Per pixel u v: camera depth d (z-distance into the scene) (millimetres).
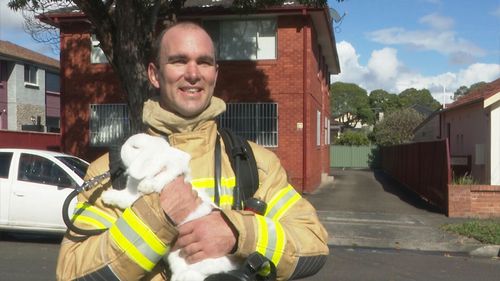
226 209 1786
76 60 19219
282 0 14188
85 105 19172
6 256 9000
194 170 1901
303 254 1787
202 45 1934
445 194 14234
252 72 18031
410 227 12125
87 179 1971
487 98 16359
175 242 1662
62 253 1812
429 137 35875
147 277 1777
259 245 1690
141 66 11367
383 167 37969
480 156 17422
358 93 86188
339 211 14711
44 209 9664
